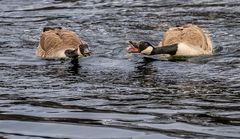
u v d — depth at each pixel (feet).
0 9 89.92
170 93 44.14
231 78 48.37
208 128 35.32
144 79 49.29
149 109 39.88
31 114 39.60
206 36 61.72
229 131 34.55
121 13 83.30
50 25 76.95
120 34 69.72
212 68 52.80
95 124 36.94
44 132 35.65
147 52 58.59
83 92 45.19
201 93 43.73
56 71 53.57
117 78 49.96
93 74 51.83
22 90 46.29
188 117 37.65
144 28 72.64
